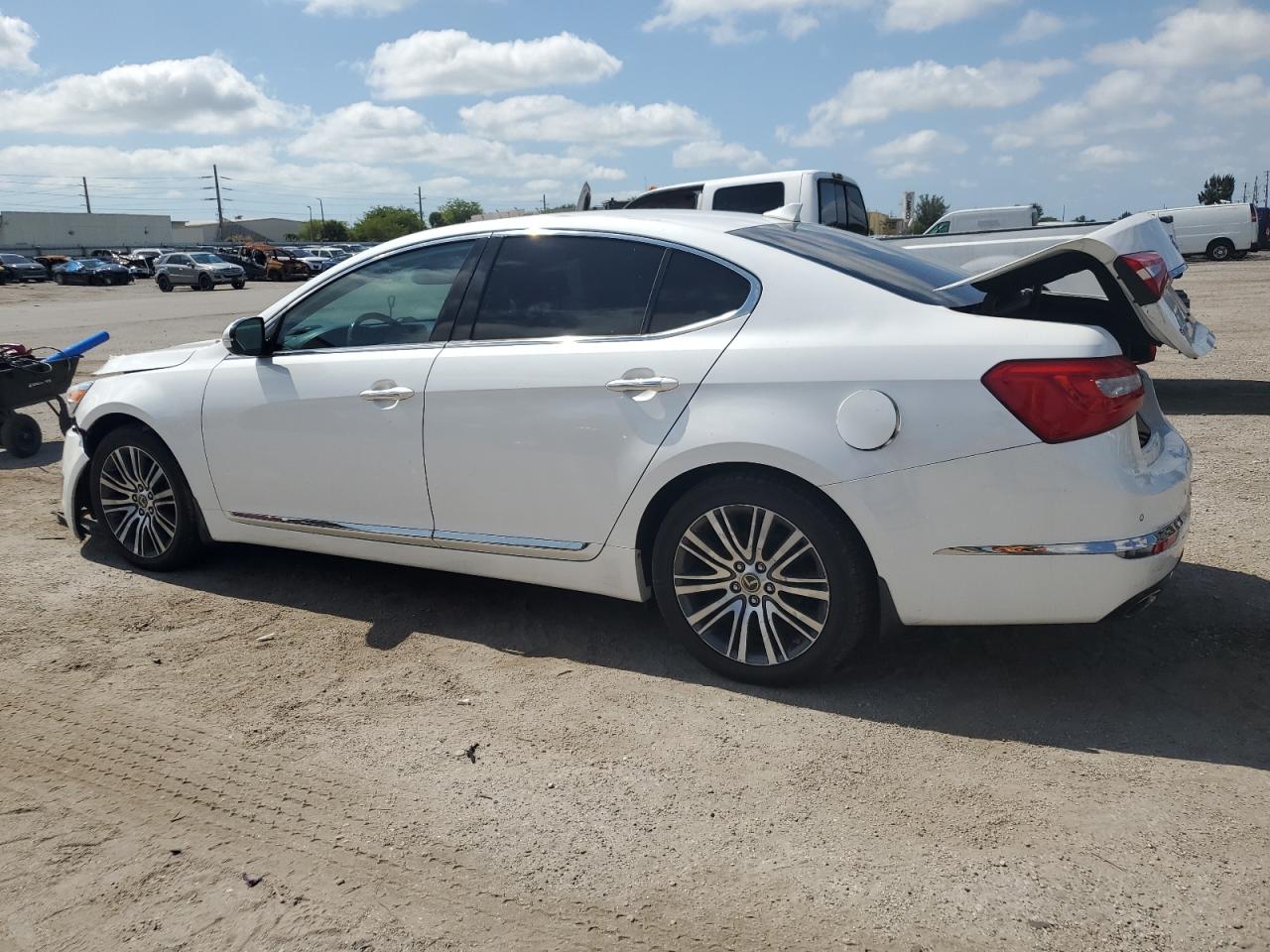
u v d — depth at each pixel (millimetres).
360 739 3270
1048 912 2371
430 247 4117
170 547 4754
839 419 3191
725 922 2381
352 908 2455
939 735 3205
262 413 4312
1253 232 33969
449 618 4266
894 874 2533
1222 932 2287
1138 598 3148
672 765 3074
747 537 3443
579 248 3814
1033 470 3027
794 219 4281
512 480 3768
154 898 2498
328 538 4309
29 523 5766
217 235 125750
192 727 3363
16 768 3129
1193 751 3068
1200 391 9102
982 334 3129
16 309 29781
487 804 2885
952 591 3178
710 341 3451
